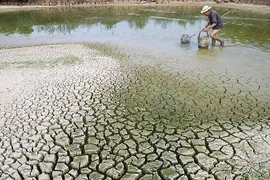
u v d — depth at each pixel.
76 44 9.01
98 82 5.51
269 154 3.28
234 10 17.91
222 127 3.87
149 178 2.95
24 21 14.39
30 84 5.43
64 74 5.98
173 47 8.27
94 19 14.62
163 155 3.31
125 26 12.41
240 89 5.09
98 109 4.43
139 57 7.24
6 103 4.63
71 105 4.56
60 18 15.22
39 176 2.99
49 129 3.87
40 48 8.52
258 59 6.90
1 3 21.36
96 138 3.67
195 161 3.20
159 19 14.41
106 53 7.72
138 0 22.84
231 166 3.10
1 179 2.94
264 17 14.73
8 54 7.83
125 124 4.00
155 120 4.09
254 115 4.16
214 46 8.29
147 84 5.39
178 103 4.59
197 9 19.05
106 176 2.99
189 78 5.66
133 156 3.31
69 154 3.36
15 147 3.47
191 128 3.86
